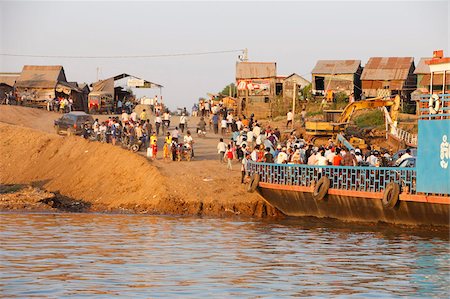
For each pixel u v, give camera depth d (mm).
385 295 41219
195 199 83125
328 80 154250
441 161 62062
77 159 100500
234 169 93438
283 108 154125
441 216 62938
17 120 140000
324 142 111750
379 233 65438
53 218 76562
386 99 112750
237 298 39531
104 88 170500
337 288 42656
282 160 80000
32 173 102562
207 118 147125
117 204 86125
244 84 159750
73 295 39281
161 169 90812
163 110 154500
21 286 41125
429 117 63469
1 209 83938
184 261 50469
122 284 42281
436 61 63906
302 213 76125
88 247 55969
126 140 109875
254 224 72938
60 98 168500
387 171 67250
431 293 41969
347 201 70000
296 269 48219
